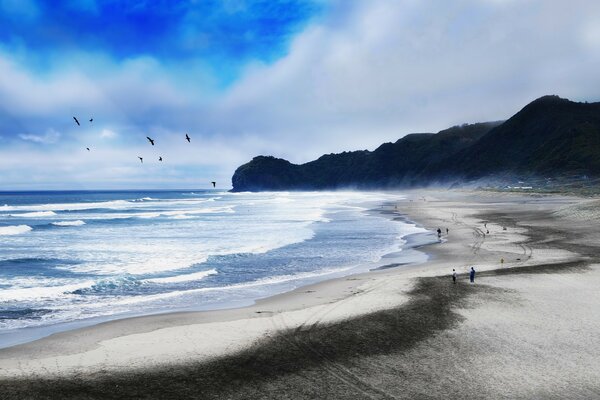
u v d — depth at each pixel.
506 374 13.56
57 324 18.78
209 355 15.10
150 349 15.62
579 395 12.23
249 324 18.38
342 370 13.97
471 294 22.52
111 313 20.53
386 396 12.30
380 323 18.25
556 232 45.19
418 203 118.81
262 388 12.80
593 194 116.50
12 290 24.44
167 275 29.06
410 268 30.30
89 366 14.18
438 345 15.89
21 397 12.03
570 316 18.94
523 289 23.38
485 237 43.94
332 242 43.81
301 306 21.11
